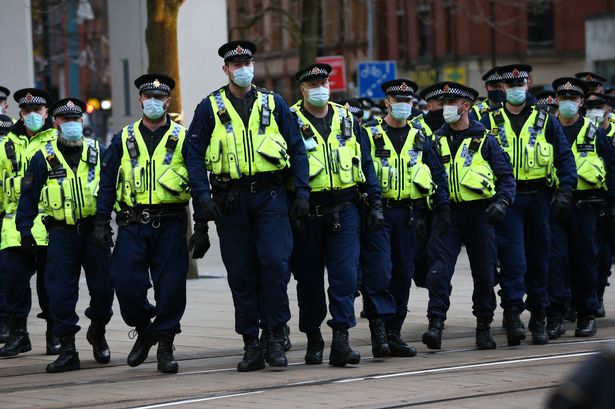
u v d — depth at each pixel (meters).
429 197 31.45
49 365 28.95
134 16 63.00
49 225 29.19
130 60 63.31
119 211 28.42
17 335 32.19
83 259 29.44
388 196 29.97
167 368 27.95
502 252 32.41
